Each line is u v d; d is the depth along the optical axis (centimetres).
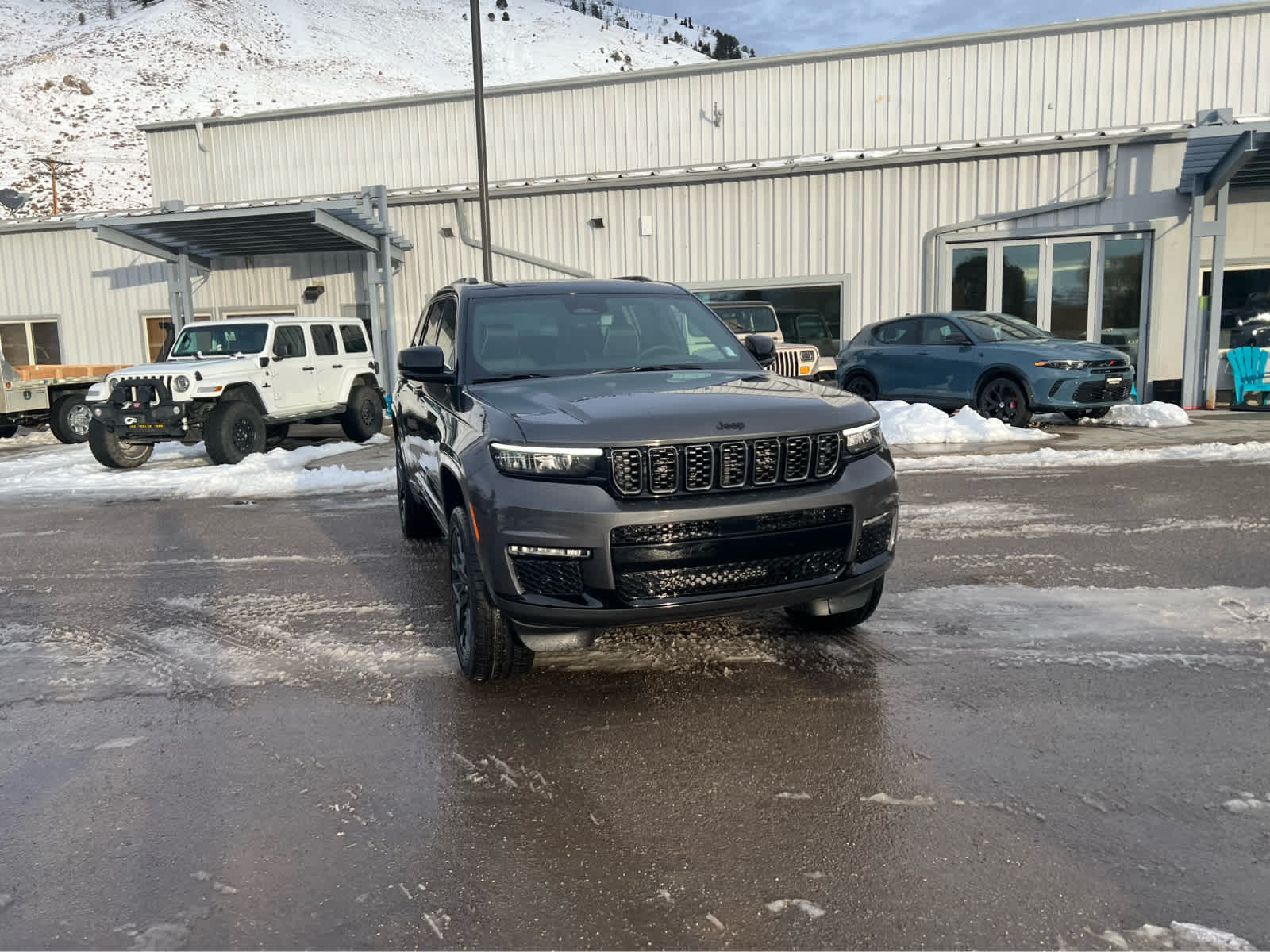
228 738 375
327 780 335
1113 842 275
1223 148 1398
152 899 263
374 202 1900
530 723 379
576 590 363
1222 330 1650
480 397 433
